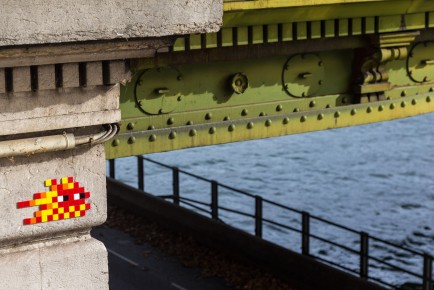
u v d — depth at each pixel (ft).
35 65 19.10
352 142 156.97
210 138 45.62
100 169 20.74
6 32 17.69
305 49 47.98
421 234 99.19
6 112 19.22
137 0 18.81
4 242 20.16
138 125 43.47
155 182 126.31
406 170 135.95
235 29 43.11
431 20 50.65
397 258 86.99
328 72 50.01
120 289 68.08
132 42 19.48
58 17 18.13
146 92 43.45
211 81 45.47
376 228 101.91
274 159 143.74
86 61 19.56
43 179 20.13
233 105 46.42
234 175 133.49
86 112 19.98
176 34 19.35
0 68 18.90
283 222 101.91
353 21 47.78
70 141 19.89
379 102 51.37
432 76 53.62
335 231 97.50
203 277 70.38
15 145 19.34
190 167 138.41
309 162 141.69
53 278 20.72
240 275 70.28
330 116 49.75
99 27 18.54
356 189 123.54
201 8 19.38
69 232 20.86
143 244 77.61
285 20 44.45
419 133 165.27
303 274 67.05
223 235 74.02
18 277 20.39
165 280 69.97
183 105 44.70
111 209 86.48
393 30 49.37
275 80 47.88
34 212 20.15
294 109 48.75
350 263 84.84
